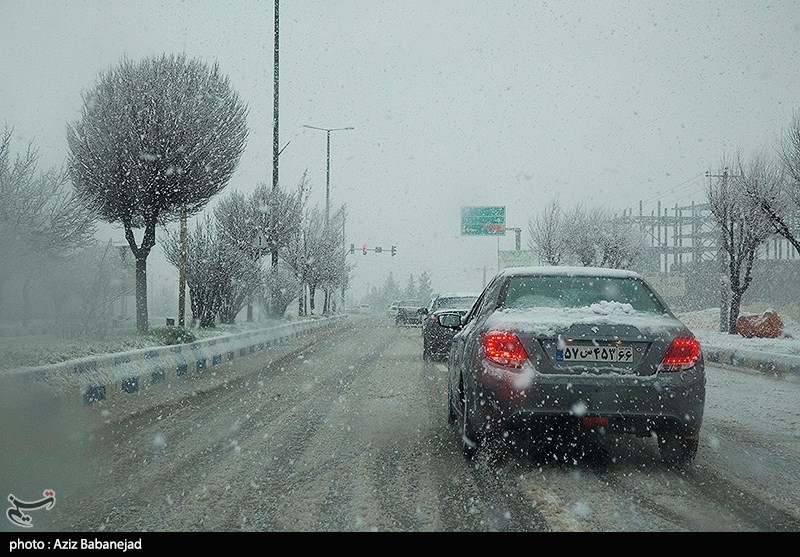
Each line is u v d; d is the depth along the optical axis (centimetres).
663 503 494
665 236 6191
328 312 4631
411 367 1479
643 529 441
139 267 1728
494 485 539
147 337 1462
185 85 1664
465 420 609
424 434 741
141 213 1700
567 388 541
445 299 1789
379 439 714
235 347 1741
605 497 506
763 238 2359
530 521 457
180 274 1900
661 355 552
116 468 600
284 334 2386
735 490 526
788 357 1359
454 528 445
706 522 454
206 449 673
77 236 1530
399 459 626
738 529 441
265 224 2895
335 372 1377
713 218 2512
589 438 697
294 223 3500
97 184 1616
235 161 1816
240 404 960
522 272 669
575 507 484
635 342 553
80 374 943
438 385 1162
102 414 875
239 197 3016
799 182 1972
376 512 477
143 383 1135
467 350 634
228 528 448
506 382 550
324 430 764
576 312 588
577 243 4403
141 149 1591
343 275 4825
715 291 5822
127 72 1653
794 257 4731
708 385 1227
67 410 874
